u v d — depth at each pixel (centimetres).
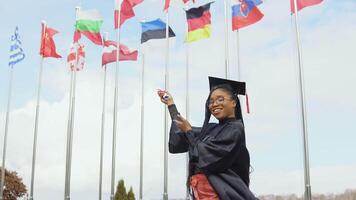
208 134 531
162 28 3472
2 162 3953
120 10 3503
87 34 3547
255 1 2808
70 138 3594
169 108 563
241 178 522
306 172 2294
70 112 3659
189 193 527
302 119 2375
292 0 2602
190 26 3025
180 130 561
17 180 5538
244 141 519
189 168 536
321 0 2500
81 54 3816
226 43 2941
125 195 5316
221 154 499
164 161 3109
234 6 2856
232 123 523
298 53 2495
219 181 502
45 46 3812
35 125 3806
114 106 3403
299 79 2455
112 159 3291
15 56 3944
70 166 3519
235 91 577
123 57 3741
